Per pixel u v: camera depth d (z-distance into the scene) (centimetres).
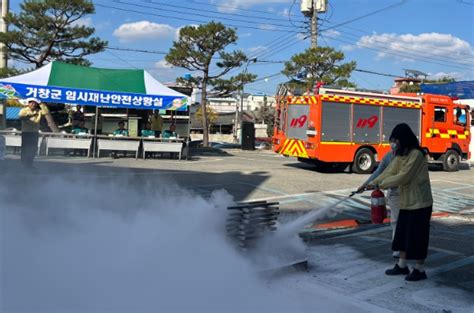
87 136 1673
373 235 780
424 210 537
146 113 2228
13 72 2086
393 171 553
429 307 472
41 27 2102
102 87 1720
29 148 1191
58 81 1681
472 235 809
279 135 1712
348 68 2650
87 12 2122
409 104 1720
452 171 1869
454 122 1850
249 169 1552
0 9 2120
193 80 2758
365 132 1628
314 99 1562
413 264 608
